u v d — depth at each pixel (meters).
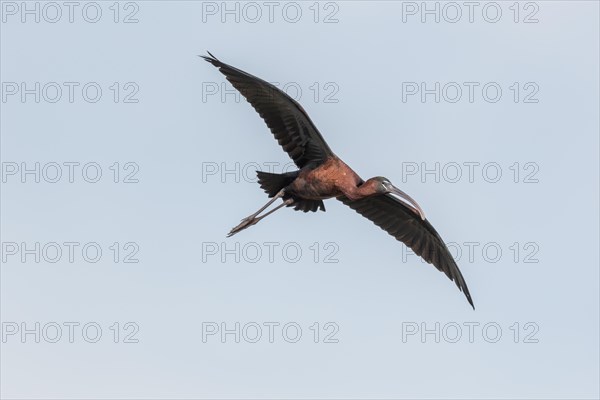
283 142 19.62
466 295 20.73
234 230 19.88
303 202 20.23
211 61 18.94
